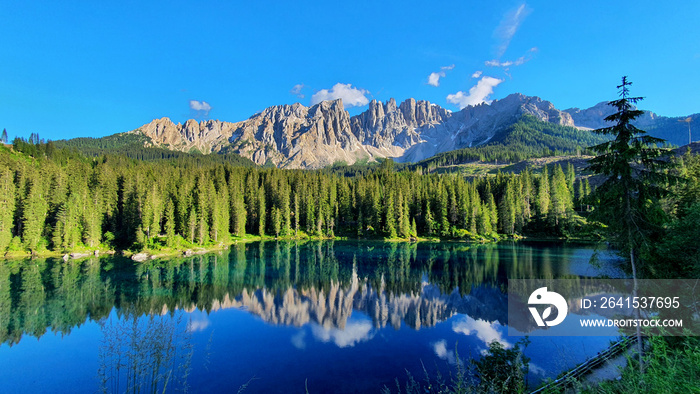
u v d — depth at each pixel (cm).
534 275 5419
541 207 11406
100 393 1988
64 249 8062
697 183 2441
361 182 14862
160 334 2066
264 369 2388
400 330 3228
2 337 3014
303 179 15238
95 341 2917
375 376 2291
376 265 6662
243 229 11912
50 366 2456
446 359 2559
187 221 9388
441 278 5462
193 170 15088
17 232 8369
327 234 12550
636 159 1670
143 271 6047
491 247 9100
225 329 3219
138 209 9294
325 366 2445
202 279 5425
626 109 1659
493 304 4047
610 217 1778
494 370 1888
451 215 12112
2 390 2145
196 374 2267
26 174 9375
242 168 17088
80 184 9975
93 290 4656
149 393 1984
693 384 949
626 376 1298
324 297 4428
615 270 5234
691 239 1739
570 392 1580
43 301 4119
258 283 5181
